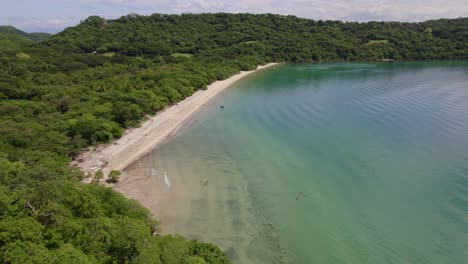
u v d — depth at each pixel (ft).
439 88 304.91
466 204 116.98
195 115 247.29
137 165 158.30
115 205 102.42
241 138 193.57
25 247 65.62
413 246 98.58
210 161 161.99
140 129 206.28
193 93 314.35
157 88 270.67
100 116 197.67
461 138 177.17
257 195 129.29
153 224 102.58
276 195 128.98
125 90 256.52
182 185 137.69
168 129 211.00
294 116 234.17
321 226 109.50
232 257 96.02
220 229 108.88
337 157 160.25
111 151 170.91
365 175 141.28
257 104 276.62
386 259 94.02
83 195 95.35
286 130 203.72
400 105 248.93
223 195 129.70
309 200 124.77
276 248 99.71
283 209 119.65
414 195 124.77
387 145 172.14
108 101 223.71
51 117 188.34
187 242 89.30
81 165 153.79
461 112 223.71
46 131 167.02
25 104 211.61
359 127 202.90
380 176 139.85
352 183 135.44
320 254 96.78
